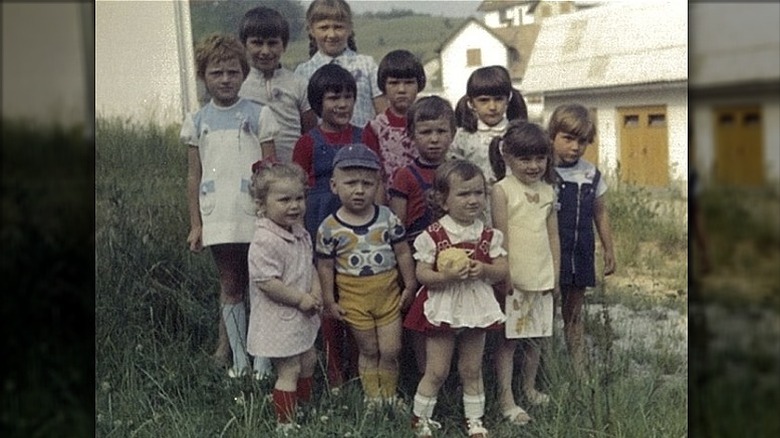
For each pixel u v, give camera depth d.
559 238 2.88
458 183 2.84
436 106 2.83
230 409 2.86
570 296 2.89
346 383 2.87
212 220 2.85
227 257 2.85
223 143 2.84
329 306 2.85
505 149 2.85
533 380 2.89
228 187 2.84
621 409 2.90
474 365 2.88
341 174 2.83
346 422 2.86
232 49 2.82
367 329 2.86
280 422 2.86
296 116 2.83
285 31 2.82
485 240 2.86
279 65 2.83
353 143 2.83
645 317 2.89
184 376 2.87
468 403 2.88
